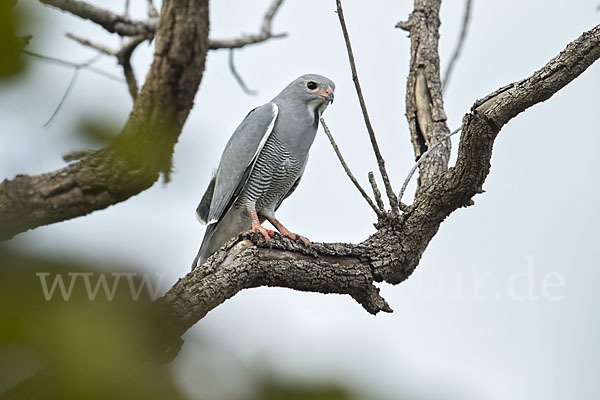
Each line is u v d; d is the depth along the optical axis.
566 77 8.45
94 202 7.51
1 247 2.69
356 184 9.83
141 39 12.16
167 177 4.03
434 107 11.37
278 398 2.51
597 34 8.48
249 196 12.29
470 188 9.33
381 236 9.68
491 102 8.60
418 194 10.40
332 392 2.51
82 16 11.56
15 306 2.54
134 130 5.42
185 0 7.23
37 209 7.38
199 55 7.44
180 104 7.55
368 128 9.09
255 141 12.02
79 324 2.56
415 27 11.90
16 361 2.45
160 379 2.55
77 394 2.44
